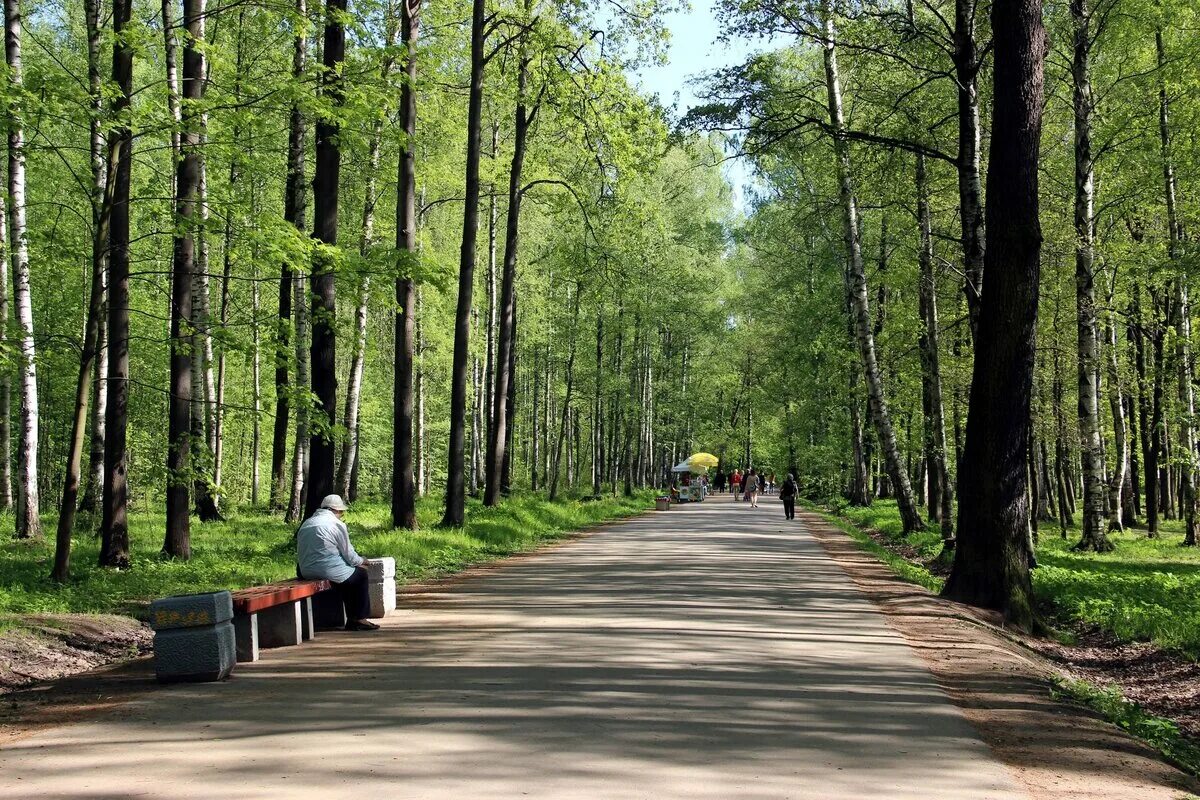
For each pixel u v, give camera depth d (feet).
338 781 17.75
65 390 121.80
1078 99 82.07
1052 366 96.32
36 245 56.29
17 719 24.27
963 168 64.34
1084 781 18.86
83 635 36.88
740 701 24.56
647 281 165.48
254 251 50.49
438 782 17.63
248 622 31.22
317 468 64.80
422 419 148.25
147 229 77.41
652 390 225.56
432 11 93.40
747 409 265.54
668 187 164.76
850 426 163.73
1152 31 83.51
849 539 90.33
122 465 55.57
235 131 51.62
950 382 101.50
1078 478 189.37
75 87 44.70
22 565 53.72
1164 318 99.40
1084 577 62.44
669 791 17.17
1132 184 85.97
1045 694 27.22
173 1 75.82
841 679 27.63
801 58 101.55
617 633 35.68
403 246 75.87
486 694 25.27
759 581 54.19
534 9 85.15
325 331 65.10
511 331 125.18
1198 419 90.43
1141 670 39.11
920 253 93.45
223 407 56.85
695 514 138.62
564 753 19.63
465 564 65.77
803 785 17.75
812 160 92.53
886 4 67.31
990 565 46.91
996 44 46.83
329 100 49.73
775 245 162.50
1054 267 88.43
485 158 110.11
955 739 21.47
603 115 85.15
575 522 110.42
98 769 18.89
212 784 17.69
